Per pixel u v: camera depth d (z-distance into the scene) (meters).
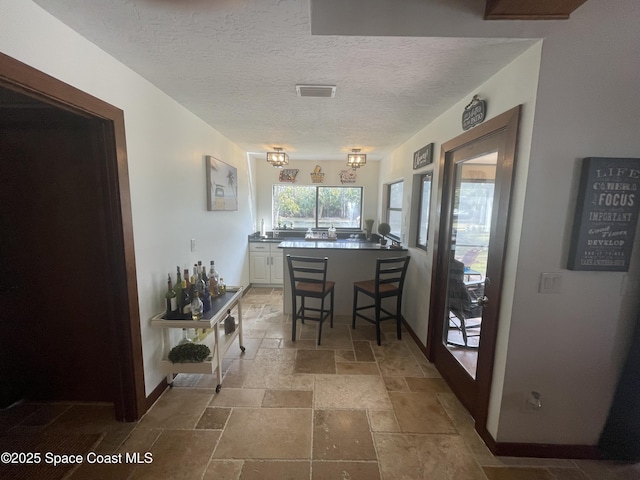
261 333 3.20
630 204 1.42
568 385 1.61
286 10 1.18
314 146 4.07
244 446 1.70
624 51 1.35
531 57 1.41
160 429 1.81
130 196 1.77
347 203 5.66
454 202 2.34
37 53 1.16
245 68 1.72
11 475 1.51
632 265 1.49
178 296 2.19
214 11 1.19
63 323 1.93
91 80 1.45
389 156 4.52
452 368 2.26
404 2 1.31
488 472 1.57
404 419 1.94
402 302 3.59
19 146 1.73
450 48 1.44
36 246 1.83
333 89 1.99
